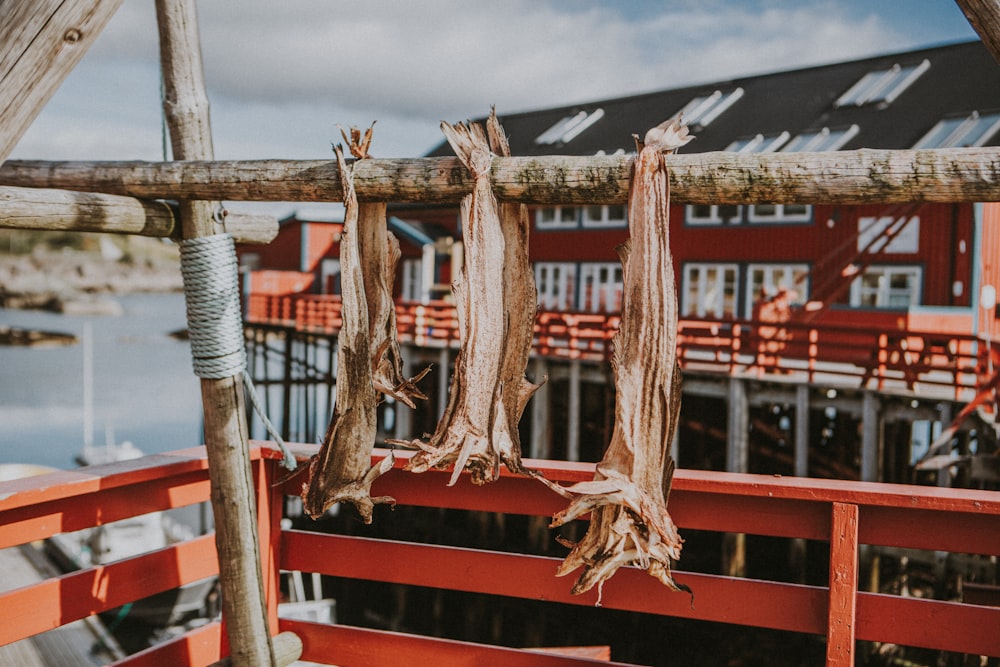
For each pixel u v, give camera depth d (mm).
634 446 2312
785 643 12305
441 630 14648
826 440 17234
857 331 13102
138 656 3062
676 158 2266
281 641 3340
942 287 15938
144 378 57750
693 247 19312
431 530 16484
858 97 20109
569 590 3068
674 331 2281
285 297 24922
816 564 14023
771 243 18203
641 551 2291
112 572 3021
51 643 9445
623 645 12883
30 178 2910
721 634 12672
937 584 11680
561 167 2365
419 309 20125
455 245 22234
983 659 10250
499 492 3162
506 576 3146
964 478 13219
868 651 11875
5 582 12477
